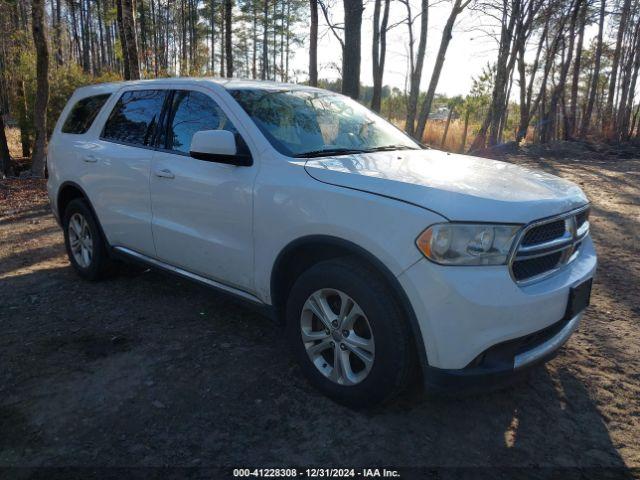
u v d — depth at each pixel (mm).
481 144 19828
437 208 2504
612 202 9578
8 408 2957
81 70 15398
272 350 3658
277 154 3244
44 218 7988
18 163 13133
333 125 3820
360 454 2613
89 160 4586
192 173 3641
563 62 24781
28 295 4676
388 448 2660
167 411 2930
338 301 2996
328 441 2703
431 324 2477
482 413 2975
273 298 3248
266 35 43125
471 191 2658
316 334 3012
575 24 23234
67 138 5031
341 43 11672
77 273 5164
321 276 2879
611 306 4527
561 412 3004
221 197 3426
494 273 2473
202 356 3561
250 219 3254
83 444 2656
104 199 4473
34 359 3510
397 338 2619
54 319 4164
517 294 2500
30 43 17188
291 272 3275
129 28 12102
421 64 14039
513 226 2508
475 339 2447
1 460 2539
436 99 26453
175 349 3662
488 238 2467
